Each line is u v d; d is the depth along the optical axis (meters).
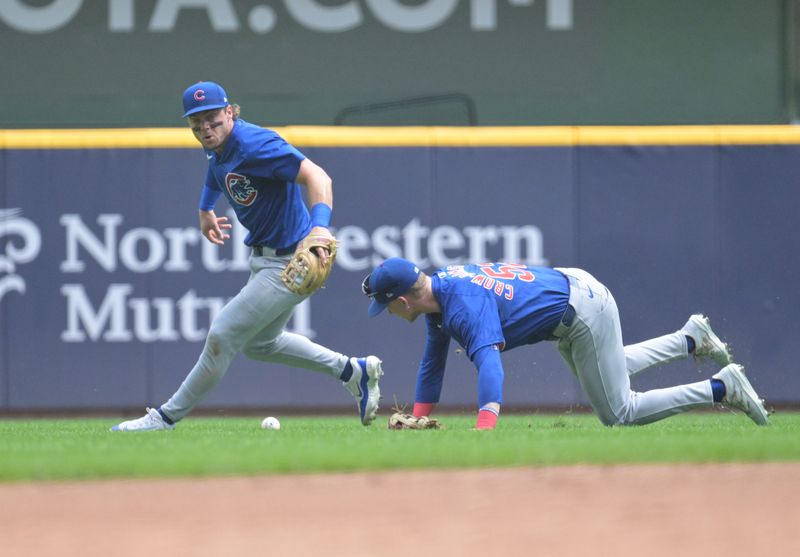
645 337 33.00
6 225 32.31
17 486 13.70
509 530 11.31
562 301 20.59
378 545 10.73
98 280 32.44
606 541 10.85
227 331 21.17
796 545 10.69
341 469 14.52
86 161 32.44
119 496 13.08
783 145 33.06
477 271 20.47
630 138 33.03
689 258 33.03
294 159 20.25
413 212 32.75
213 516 12.03
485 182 32.84
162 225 32.47
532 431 20.16
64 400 32.41
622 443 16.64
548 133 32.94
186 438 19.53
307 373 32.56
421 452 15.55
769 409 32.78
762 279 33.03
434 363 21.52
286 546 10.71
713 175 33.09
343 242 32.56
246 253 32.56
